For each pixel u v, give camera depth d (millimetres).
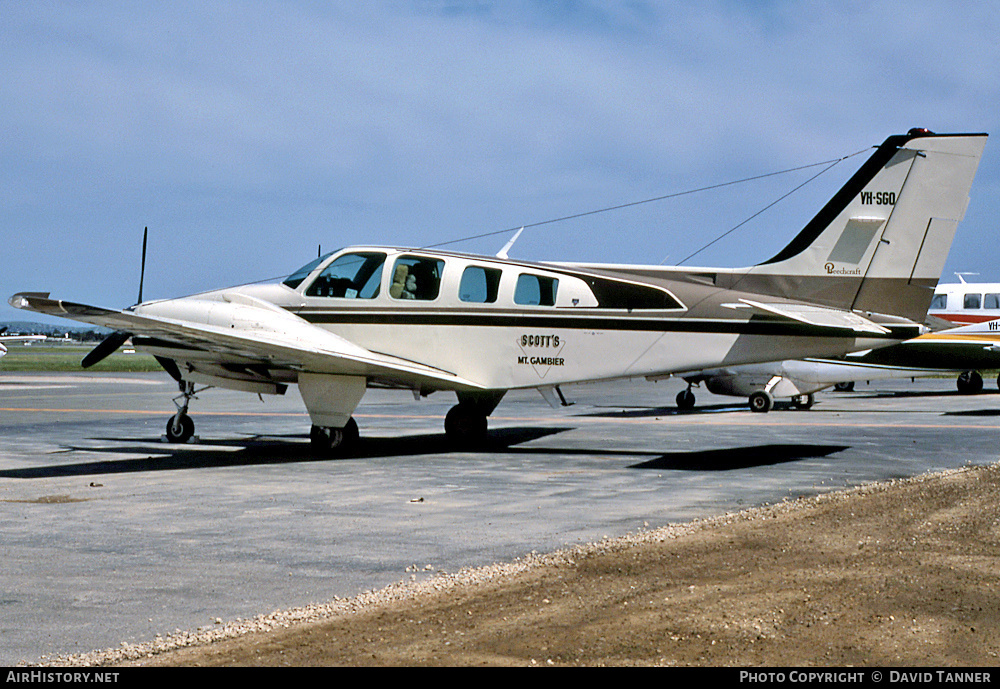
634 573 5531
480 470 10883
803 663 3885
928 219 11805
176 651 4164
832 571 5473
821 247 12117
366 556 6164
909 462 11328
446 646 4172
